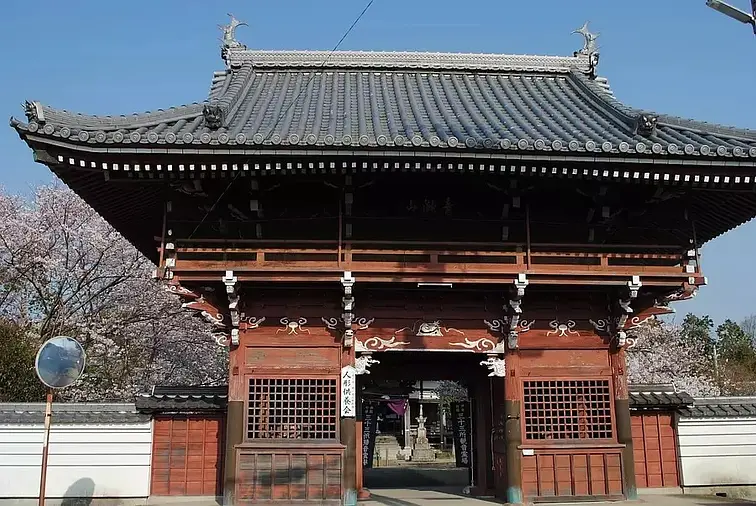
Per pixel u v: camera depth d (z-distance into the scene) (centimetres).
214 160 1360
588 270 1534
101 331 3159
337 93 2066
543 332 1677
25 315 3197
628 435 1639
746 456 1902
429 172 1425
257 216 1602
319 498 1529
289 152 1345
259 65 2250
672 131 1608
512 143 1345
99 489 1759
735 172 1417
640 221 1677
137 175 1412
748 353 7112
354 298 1620
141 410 1792
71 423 1780
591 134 1611
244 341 1608
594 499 1592
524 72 2311
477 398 1958
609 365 1677
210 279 1498
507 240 1630
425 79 2248
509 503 1583
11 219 3150
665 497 1780
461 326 1656
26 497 1742
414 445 5172
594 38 2350
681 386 3906
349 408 1576
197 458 1798
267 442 1552
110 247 3206
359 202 1600
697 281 1555
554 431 1644
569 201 1616
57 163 1341
